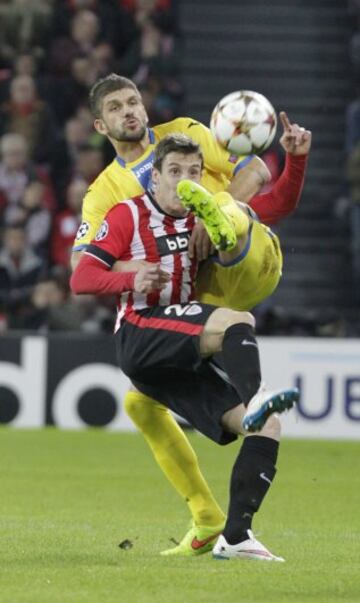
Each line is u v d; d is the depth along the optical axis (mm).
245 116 22875
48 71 61469
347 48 68188
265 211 23531
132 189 23375
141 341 21219
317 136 66438
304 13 68562
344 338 53375
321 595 18297
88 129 59438
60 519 27625
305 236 64000
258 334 54188
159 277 20797
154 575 19688
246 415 19594
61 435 47125
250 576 19609
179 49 65188
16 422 49281
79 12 61812
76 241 23359
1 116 59438
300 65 67688
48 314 53438
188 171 21609
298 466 39562
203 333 20734
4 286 56094
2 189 57594
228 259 21844
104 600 17703
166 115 60125
